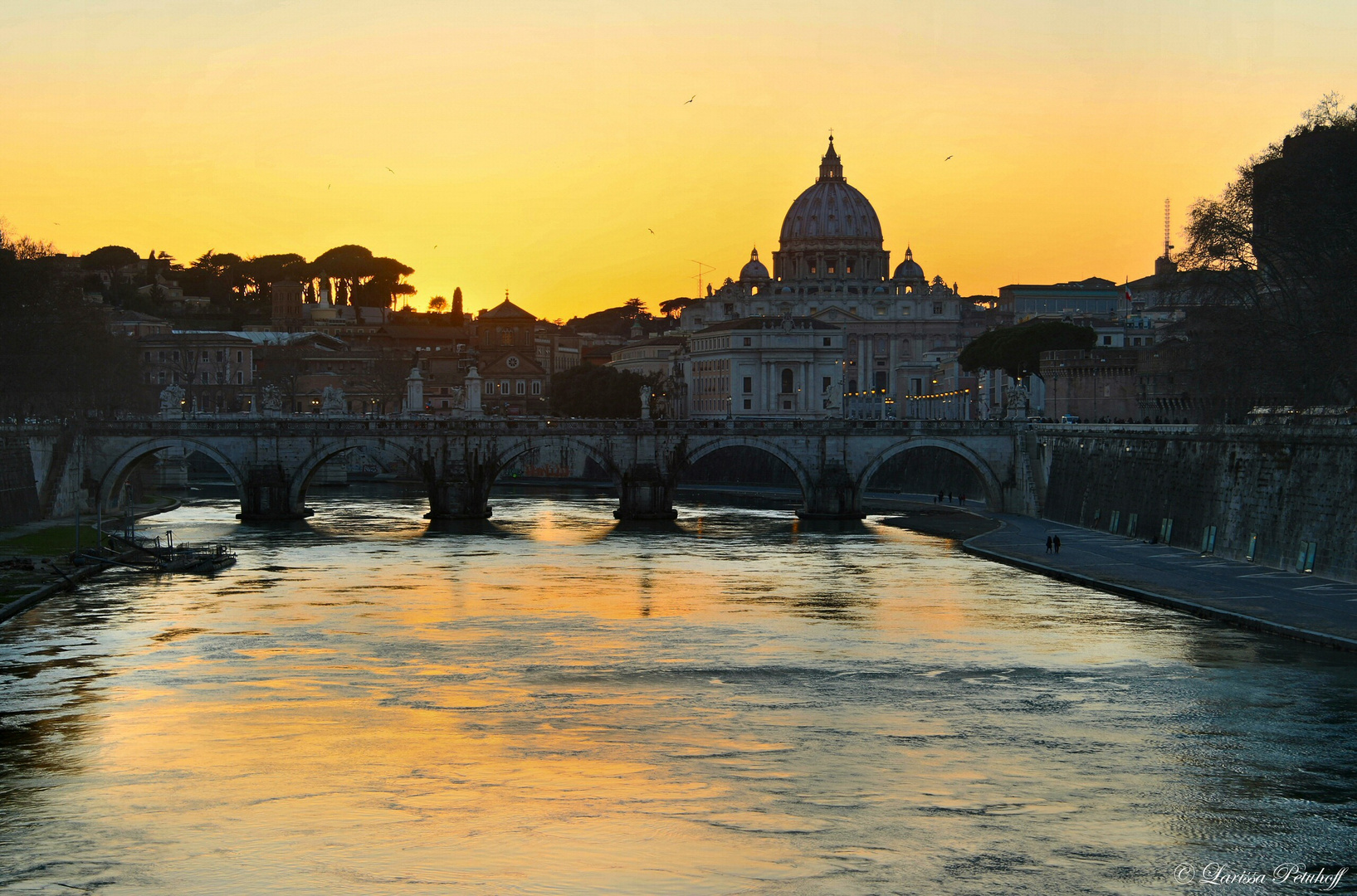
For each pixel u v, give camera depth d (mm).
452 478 193500
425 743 75312
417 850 60781
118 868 59000
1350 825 63094
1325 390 145500
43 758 72625
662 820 63844
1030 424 198250
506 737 76312
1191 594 114312
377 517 198875
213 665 93312
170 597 120562
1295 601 109188
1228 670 89562
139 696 84750
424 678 89812
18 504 165750
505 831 62656
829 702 83562
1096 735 76250
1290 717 78938
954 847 60656
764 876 57906
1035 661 93562
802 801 66062
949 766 71188
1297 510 123812
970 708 82000
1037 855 59969
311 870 58750
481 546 161500
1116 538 159250
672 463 196000
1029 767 71000
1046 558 141500
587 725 78562
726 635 103562
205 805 66000
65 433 183375
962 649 97938
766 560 147875
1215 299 159250
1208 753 72875
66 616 110312
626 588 126625
